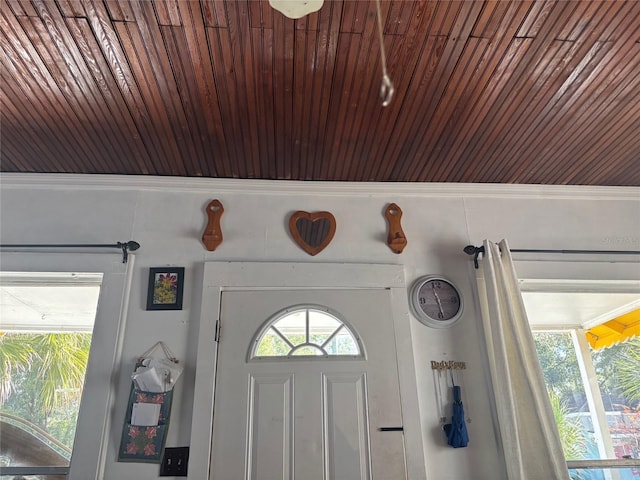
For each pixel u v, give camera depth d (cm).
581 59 170
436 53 166
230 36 157
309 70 173
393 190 260
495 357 215
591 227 262
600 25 155
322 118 202
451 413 215
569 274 248
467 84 182
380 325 229
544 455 197
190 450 198
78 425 200
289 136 215
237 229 246
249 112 197
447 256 248
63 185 249
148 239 240
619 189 267
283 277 235
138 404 205
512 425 200
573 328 268
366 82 179
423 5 146
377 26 154
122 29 155
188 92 185
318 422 208
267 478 197
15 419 221
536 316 270
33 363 236
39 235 238
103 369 210
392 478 200
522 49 165
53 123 204
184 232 243
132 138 216
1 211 242
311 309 230
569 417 242
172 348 218
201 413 204
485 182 261
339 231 249
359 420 210
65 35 157
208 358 215
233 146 223
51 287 241
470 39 160
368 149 226
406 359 222
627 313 269
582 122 207
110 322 219
